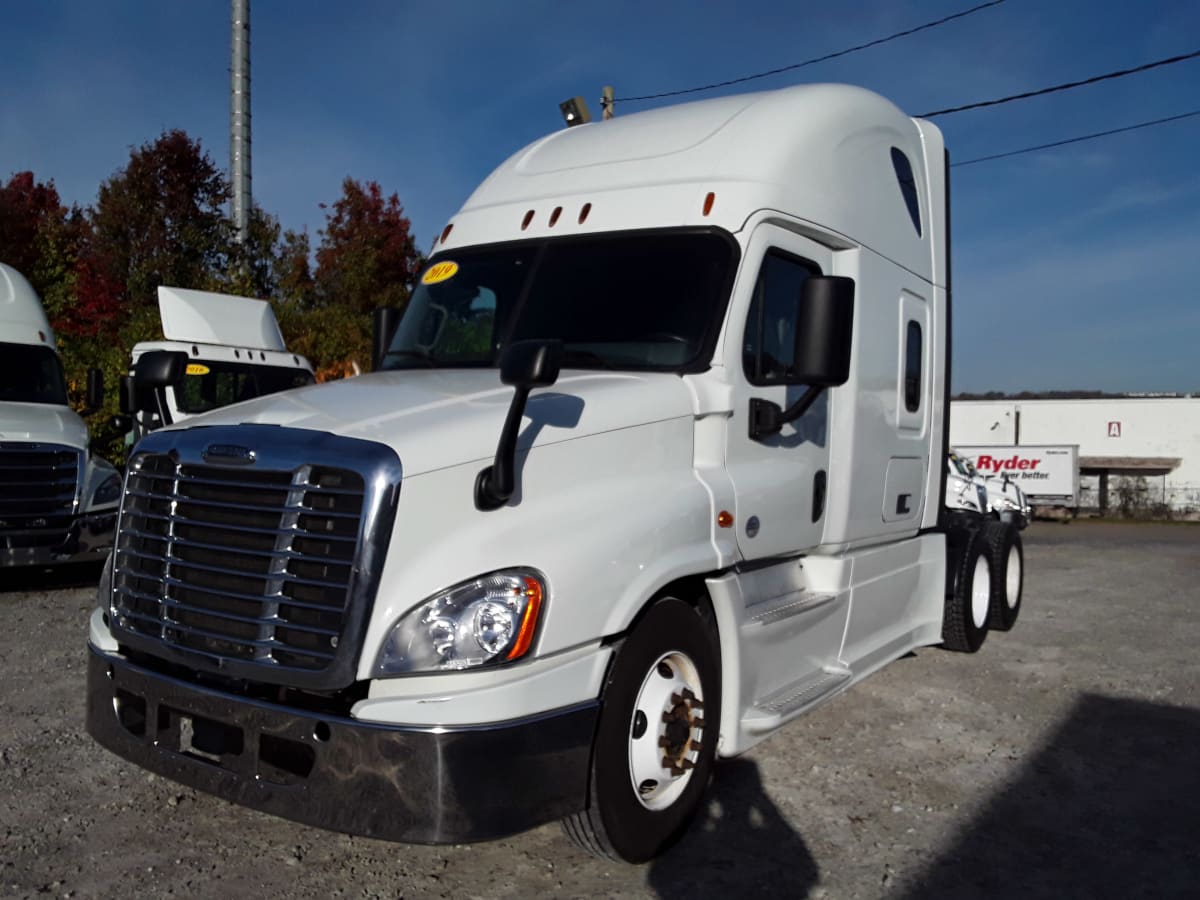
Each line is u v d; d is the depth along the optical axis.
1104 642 8.43
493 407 3.81
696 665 4.17
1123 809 4.74
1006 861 4.16
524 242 5.21
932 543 7.07
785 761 5.28
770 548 4.73
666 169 5.05
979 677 7.15
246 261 22.11
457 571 3.33
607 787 3.67
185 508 3.77
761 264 4.75
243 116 21.52
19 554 9.33
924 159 6.80
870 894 3.84
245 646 3.49
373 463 3.32
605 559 3.65
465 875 3.95
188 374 12.70
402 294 27.27
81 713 5.80
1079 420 43.44
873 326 5.77
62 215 23.94
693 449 4.33
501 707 3.29
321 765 3.30
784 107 5.29
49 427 9.90
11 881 3.81
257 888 3.80
